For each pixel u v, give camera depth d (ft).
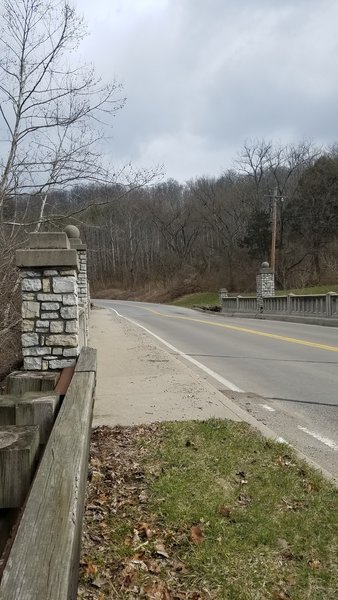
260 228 192.65
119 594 8.82
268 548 10.23
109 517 11.44
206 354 41.55
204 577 9.33
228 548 10.18
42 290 21.80
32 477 9.16
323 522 11.22
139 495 12.50
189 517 11.31
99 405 21.52
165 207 276.00
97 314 99.60
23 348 21.79
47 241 21.75
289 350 42.78
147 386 25.57
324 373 31.58
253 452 15.51
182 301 214.90
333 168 179.01
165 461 14.58
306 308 76.79
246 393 26.43
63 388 16.16
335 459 16.10
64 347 21.76
